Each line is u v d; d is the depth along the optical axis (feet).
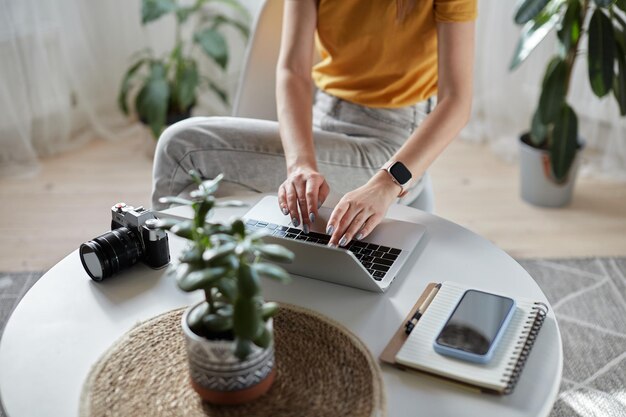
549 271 6.76
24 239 7.23
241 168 5.10
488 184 8.63
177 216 4.34
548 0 6.56
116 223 3.92
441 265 3.91
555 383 3.00
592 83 6.74
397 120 5.32
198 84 9.00
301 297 3.61
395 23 4.99
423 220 4.43
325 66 5.50
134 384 3.00
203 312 2.81
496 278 3.78
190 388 2.98
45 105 8.87
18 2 8.28
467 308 3.34
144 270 3.84
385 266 3.83
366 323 3.40
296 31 5.25
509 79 9.36
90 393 2.93
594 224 7.70
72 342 3.27
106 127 9.77
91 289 3.67
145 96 8.63
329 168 5.14
